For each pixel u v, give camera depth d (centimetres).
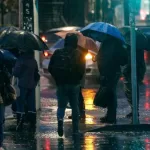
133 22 2648
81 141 2369
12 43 2595
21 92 2641
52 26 9038
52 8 9050
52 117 2992
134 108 2677
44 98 3869
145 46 2862
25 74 2644
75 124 2500
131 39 2655
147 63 6000
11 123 2825
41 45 2633
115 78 2756
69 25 9069
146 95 4000
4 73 2105
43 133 2552
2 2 8312
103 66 2750
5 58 2097
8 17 8744
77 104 2483
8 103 2133
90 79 4881
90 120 2862
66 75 2428
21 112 2631
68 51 2441
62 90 2452
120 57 2738
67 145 2284
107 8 7894
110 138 2441
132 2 2638
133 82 2664
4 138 2438
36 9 3127
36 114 3011
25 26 3073
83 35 2891
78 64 2434
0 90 2100
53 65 2441
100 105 2781
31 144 2308
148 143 2323
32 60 2658
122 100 3734
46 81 5059
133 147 2238
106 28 2734
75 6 9088
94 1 8731
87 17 9138
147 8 7856
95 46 2933
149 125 2644
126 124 2650
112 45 2745
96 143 2327
